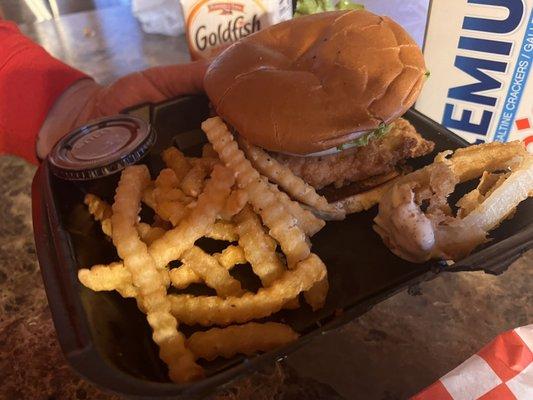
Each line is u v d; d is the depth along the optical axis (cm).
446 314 22
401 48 22
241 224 21
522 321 21
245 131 22
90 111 33
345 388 20
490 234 22
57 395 21
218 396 20
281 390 20
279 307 20
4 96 36
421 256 21
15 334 24
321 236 24
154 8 48
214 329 19
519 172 21
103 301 20
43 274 20
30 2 54
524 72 26
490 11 25
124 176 23
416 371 20
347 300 21
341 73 21
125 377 16
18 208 31
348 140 21
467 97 28
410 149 24
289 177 23
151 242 21
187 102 29
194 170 23
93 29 51
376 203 25
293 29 24
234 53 24
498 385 14
